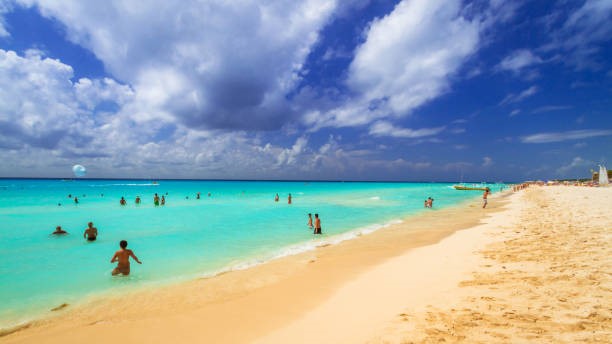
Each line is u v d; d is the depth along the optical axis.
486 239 11.91
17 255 11.77
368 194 61.12
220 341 4.95
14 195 49.88
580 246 9.15
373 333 4.68
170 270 9.83
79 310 6.72
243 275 9.12
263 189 91.12
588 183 73.12
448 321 4.86
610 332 4.12
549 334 4.19
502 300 5.58
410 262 9.41
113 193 59.97
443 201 41.25
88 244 13.72
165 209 29.44
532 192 49.69
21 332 5.69
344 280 8.12
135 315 6.38
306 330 5.17
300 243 13.89
